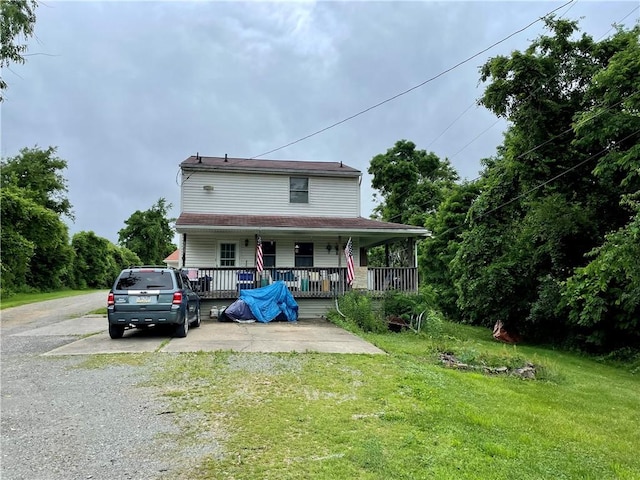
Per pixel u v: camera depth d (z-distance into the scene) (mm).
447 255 23094
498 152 21344
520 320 16188
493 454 3859
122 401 5109
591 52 14625
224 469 3314
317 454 3633
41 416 4562
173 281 9609
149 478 3145
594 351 14031
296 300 15086
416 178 35156
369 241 19078
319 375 6535
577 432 4777
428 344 10508
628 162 11453
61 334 10766
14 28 9188
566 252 14578
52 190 45219
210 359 7449
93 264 47688
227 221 15383
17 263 27188
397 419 4641
